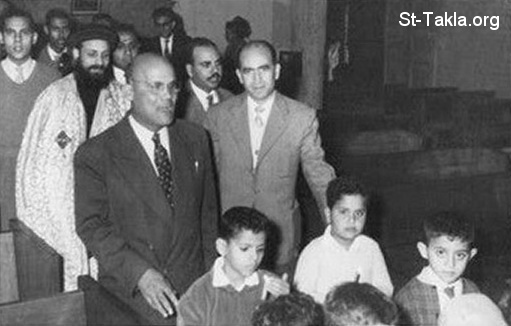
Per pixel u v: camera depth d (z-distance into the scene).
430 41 12.06
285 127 3.77
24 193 3.92
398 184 5.47
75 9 10.05
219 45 11.64
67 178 3.88
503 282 5.42
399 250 5.20
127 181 3.15
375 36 12.52
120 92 4.02
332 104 10.88
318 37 8.16
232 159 3.84
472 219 5.68
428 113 9.72
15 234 3.69
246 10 11.70
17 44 4.84
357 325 2.41
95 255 3.09
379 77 13.13
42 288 3.72
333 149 7.28
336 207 3.36
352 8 12.37
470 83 11.47
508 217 5.86
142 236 3.15
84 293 3.17
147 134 3.21
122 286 3.10
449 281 3.17
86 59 3.96
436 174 6.61
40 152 3.89
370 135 7.49
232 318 2.87
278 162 3.79
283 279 3.02
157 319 3.04
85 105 4.03
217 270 2.90
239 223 2.80
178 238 3.21
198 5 11.32
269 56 3.71
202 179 3.41
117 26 5.74
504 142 9.64
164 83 3.09
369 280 3.45
